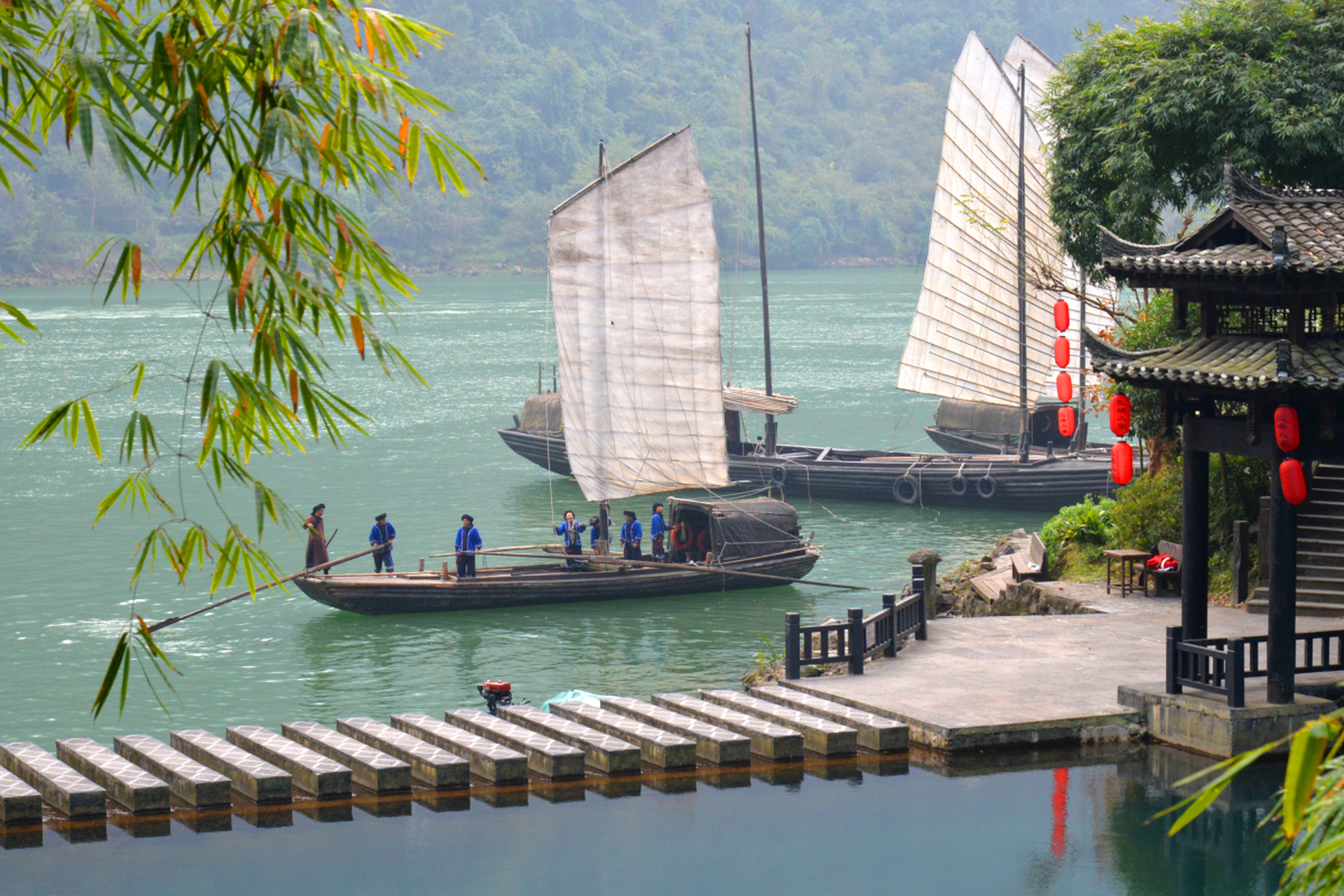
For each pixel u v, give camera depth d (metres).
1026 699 37.75
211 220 14.59
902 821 31.33
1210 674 35.75
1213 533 52.44
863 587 73.81
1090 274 64.94
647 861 29.06
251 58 14.66
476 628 64.31
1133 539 54.81
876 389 175.75
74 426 15.18
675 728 37.12
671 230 88.19
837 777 34.47
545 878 28.22
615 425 88.00
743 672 55.38
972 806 32.22
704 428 90.50
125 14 15.07
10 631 62.44
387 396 172.50
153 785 32.41
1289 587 34.34
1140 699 36.75
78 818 31.83
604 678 54.69
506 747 36.34
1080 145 62.06
